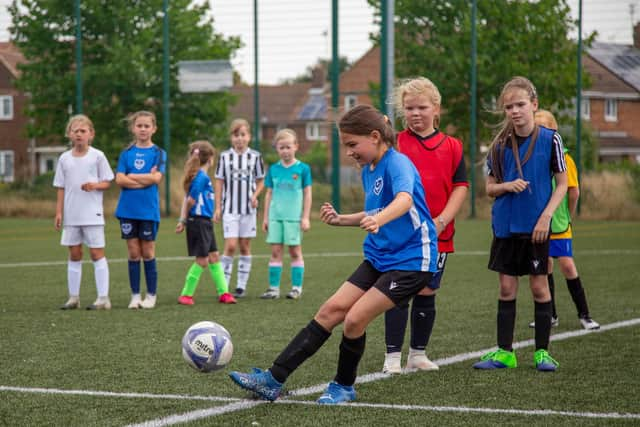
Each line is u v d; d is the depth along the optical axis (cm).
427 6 3919
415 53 3922
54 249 2258
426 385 762
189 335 756
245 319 1162
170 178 3478
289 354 698
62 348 948
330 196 3612
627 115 6850
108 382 779
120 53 4238
